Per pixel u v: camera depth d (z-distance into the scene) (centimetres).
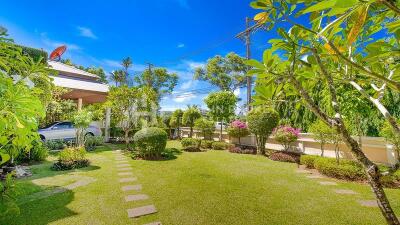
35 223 344
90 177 610
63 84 1212
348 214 376
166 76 2898
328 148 918
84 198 449
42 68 238
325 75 132
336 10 76
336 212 385
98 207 404
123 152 1071
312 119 1042
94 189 505
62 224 342
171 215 374
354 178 585
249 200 443
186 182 568
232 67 2434
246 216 371
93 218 362
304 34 130
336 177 614
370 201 436
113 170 697
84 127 1121
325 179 605
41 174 641
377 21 124
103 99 1711
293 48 124
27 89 209
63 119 1351
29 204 415
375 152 760
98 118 1516
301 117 1106
